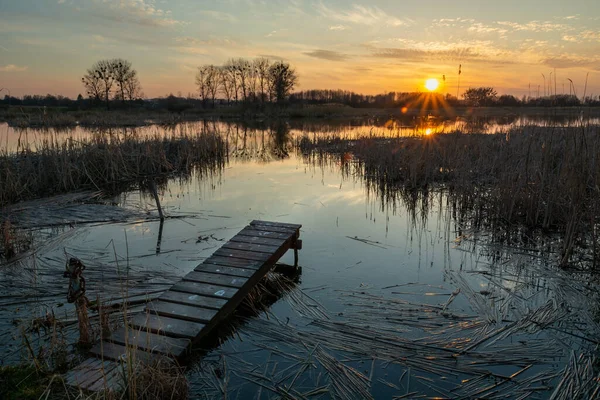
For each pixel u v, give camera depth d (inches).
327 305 211.5
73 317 193.8
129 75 2089.1
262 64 2388.0
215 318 182.2
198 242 306.2
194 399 145.2
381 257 276.8
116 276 237.9
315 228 339.3
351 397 146.3
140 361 142.4
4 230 279.3
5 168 435.2
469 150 518.3
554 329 187.9
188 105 2148.1
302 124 1473.9
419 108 2114.9
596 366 160.9
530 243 299.3
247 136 1091.9
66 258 268.8
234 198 441.7
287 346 177.8
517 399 144.8
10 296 216.2
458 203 393.4
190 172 596.7
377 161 567.5
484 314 200.1
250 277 216.1
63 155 499.8
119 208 395.2
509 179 351.3
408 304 210.2
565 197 317.1
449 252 285.1
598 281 237.5
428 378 155.9
